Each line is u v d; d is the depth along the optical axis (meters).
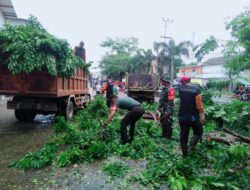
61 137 8.04
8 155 6.69
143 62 47.31
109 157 6.54
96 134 8.07
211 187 4.61
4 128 10.02
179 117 6.43
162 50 43.97
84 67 13.92
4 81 10.01
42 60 9.21
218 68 52.94
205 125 10.43
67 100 11.22
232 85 38.34
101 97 14.31
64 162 5.93
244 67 15.66
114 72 63.00
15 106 10.39
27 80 9.94
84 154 6.30
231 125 10.34
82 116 11.98
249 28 14.53
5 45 9.31
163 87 8.61
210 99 15.27
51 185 4.92
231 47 16.22
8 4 20.59
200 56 19.38
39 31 10.05
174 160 6.20
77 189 4.76
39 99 10.56
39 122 11.47
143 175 5.29
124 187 4.85
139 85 22.88
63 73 9.89
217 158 5.74
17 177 5.28
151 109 15.76
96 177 5.29
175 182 4.59
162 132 8.66
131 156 6.58
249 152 4.92
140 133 8.70
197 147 7.12
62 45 9.91
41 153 6.48
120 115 12.38
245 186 4.67
